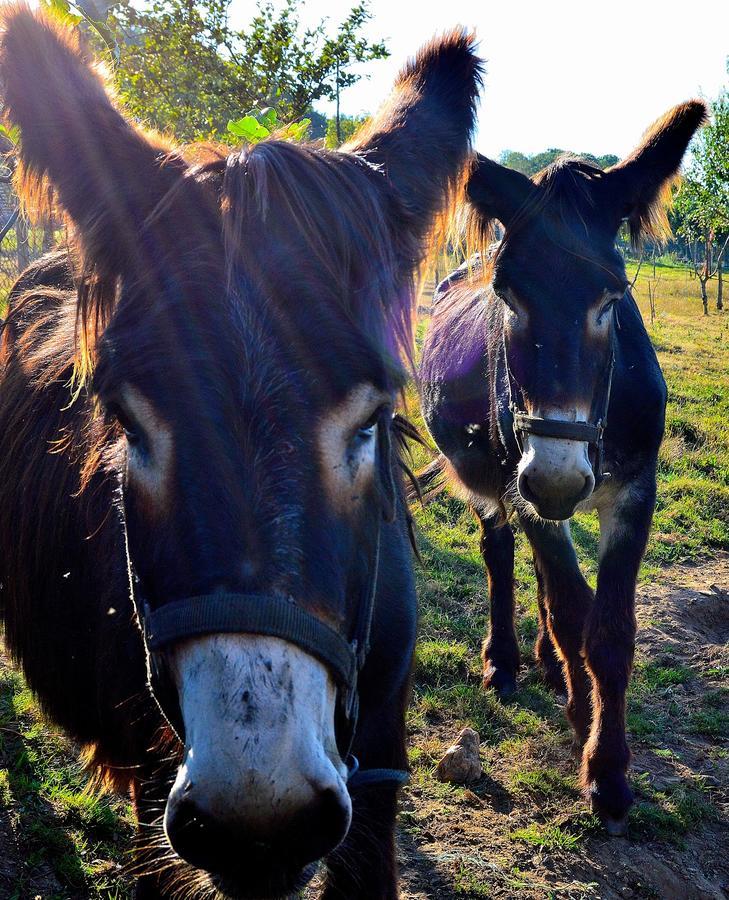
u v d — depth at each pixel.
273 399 1.23
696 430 9.34
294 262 1.32
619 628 3.37
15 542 2.37
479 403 4.05
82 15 3.34
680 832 3.28
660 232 3.55
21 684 3.47
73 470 2.09
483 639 4.65
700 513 7.06
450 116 1.88
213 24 9.64
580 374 3.06
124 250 1.45
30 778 2.95
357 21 10.16
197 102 9.41
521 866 2.97
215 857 1.17
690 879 3.06
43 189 1.69
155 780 1.72
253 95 9.54
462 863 2.90
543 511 3.14
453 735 3.77
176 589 1.21
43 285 2.83
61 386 2.29
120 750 1.97
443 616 4.82
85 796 2.85
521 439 3.40
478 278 4.10
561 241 3.17
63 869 2.57
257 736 1.10
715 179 25.98
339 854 1.88
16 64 1.65
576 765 3.60
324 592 1.22
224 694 1.13
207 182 1.45
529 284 3.18
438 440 4.50
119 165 1.54
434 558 5.62
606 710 3.35
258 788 1.08
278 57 9.80
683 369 13.77
